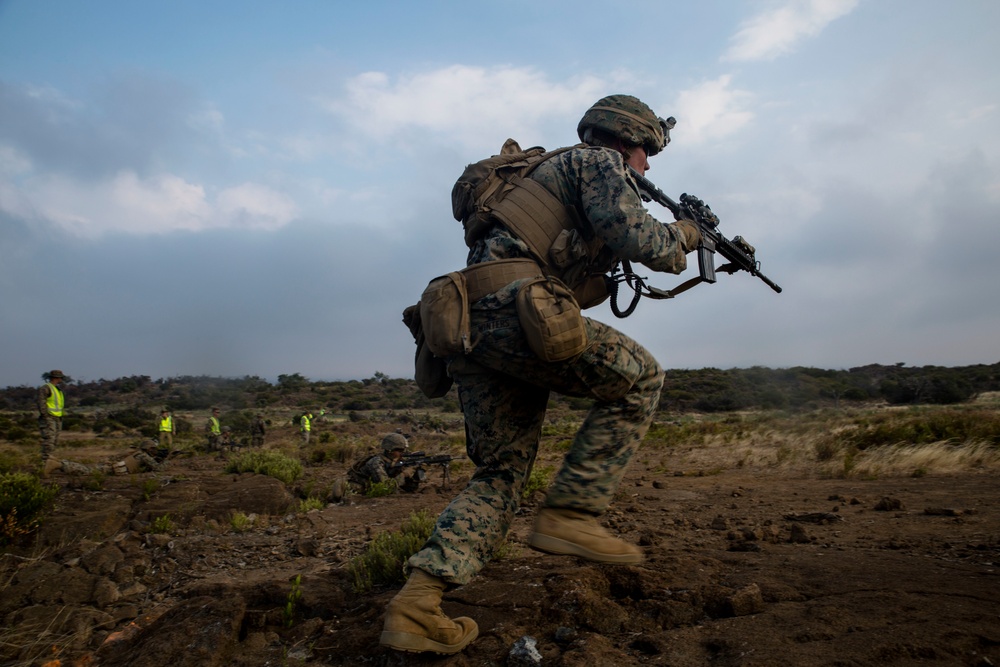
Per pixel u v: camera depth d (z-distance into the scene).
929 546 3.60
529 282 2.08
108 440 35.34
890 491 6.65
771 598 2.64
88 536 5.61
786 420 27.44
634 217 2.15
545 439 22.77
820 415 33.59
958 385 67.19
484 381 2.31
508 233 2.25
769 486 7.73
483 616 2.65
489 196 2.32
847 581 2.75
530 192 2.29
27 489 5.52
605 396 2.24
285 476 10.64
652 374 2.33
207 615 2.82
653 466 11.69
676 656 2.18
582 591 2.70
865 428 13.85
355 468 8.97
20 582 4.05
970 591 2.51
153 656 2.63
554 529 2.23
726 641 2.20
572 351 2.05
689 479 9.08
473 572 2.16
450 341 2.12
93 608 3.70
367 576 3.40
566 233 2.26
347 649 2.56
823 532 4.38
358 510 7.18
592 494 2.24
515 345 2.11
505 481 2.30
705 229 2.73
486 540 2.19
